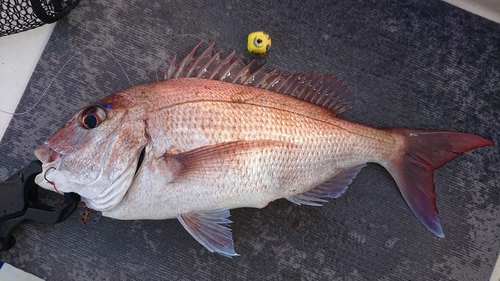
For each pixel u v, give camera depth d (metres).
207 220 0.54
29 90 0.62
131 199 0.51
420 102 0.64
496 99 0.64
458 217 0.64
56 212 0.56
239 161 0.52
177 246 0.62
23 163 0.62
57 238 0.61
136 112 0.50
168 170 0.50
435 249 0.63
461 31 0.64
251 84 0.56
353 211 0.63
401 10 0.64
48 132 0.62
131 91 0.51
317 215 0.63
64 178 0.49
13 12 0.59
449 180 0.64
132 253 0.62
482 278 0.63
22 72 0.62
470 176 0.64
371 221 0.63
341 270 0.63
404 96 0.64
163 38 0.63
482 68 0.64
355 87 0.64
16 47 0.62
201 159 0.50
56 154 0.49
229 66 0.56
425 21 0.64
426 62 0.64
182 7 0.63
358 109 0.64
